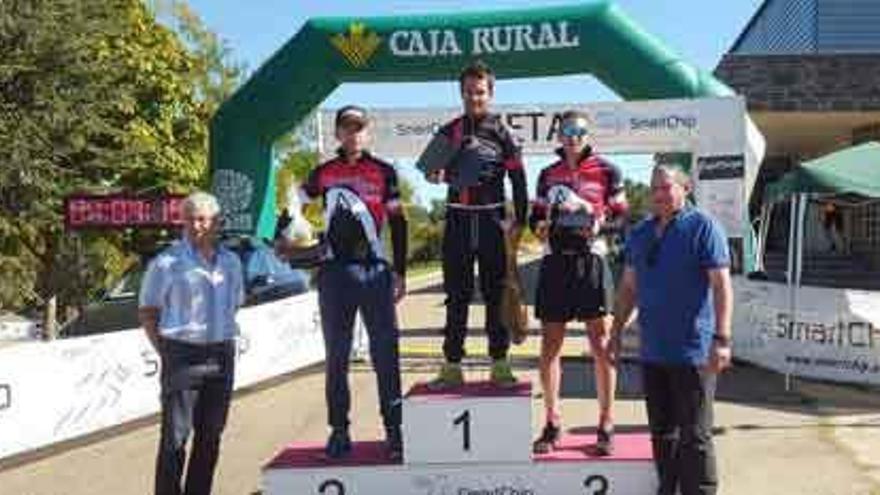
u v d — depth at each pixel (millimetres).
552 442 7113
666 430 6668
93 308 16469
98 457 9484
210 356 6914
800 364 12688
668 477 6668
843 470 8336
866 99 24766
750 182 15672
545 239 7145
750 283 13789
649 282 6582
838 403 11297
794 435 9664
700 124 14539
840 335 12375
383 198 7098
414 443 6828
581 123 7094
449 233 7129
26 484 8594
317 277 7359
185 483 7105
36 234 21859
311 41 15258
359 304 7070
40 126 18750
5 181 18531
